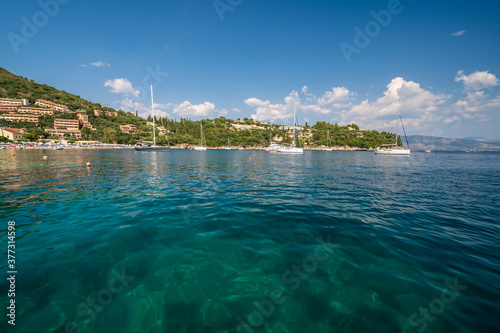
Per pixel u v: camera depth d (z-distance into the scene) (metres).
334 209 9.18
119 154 57.53
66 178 16.81
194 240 6.00
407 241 6.06
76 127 135.50
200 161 38.38
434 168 29.42
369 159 51.59
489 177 20.27
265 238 6.18
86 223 7.18
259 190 13.09
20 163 27.86
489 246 5.80
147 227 6.88
